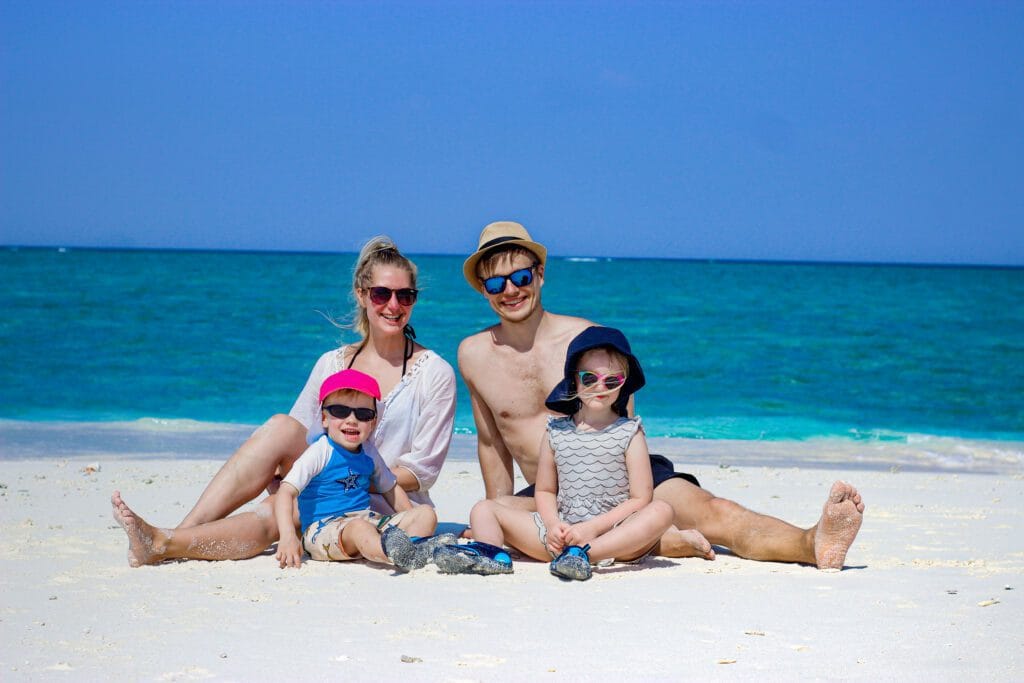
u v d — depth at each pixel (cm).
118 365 2053
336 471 570
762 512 723
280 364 2097
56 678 349
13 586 484
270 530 564
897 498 793
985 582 495
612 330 565
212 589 482
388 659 371
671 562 553
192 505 726
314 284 4228
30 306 3138
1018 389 1911
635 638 399
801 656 372
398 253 626
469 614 438
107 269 5406
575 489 560
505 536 565
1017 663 362
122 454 1031
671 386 1953
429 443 611
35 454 1022
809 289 4738
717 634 404
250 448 580
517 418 619
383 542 515
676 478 590
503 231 610
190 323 2764
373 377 618
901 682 341
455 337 2498
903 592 475
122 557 551
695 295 4272
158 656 375
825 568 525
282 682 344
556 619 429
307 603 457
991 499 789
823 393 1866
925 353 2436
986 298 4128
